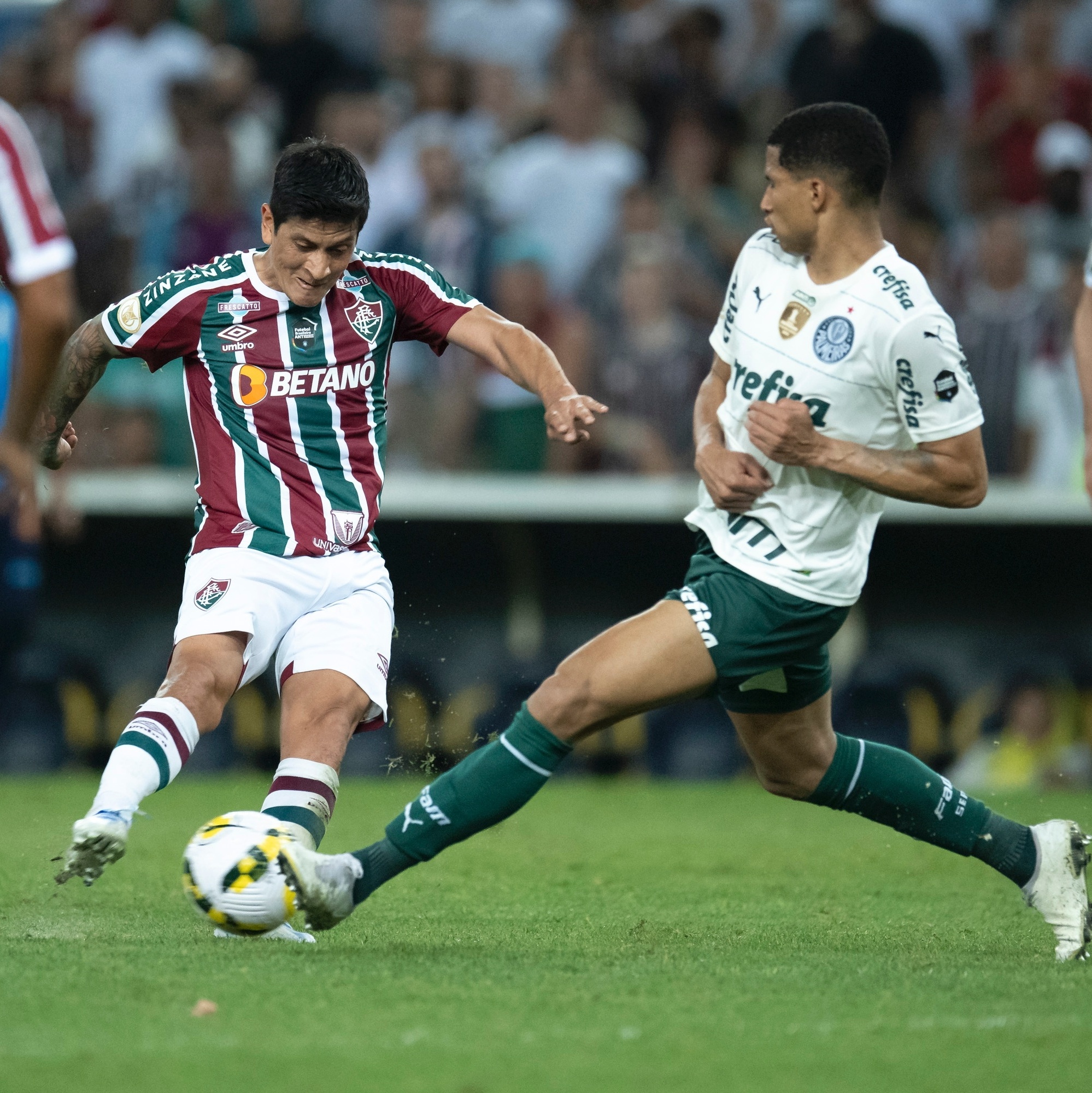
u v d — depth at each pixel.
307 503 13.38
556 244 39.25
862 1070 8.52
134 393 34.34
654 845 21.42
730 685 12.29
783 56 42.62
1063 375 34.19
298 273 12.91
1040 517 32.66
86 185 40.25
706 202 38.56
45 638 33.56
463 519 33.28
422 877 17.64
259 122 39.66
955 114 42.03
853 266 12.15
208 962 11.46
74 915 14.45
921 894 16.86
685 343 35.16
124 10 41.59
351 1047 8.88
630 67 41.03
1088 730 33.28
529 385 13.36
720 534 12.42
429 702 33.28
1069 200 38.28
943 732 33.34
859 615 33.75
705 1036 9.27
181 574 33.91
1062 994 10.67
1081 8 44.03
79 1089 7.96
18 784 29.58
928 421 11.97
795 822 24.62
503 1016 9.76
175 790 28.75
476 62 42.06
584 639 33.94
